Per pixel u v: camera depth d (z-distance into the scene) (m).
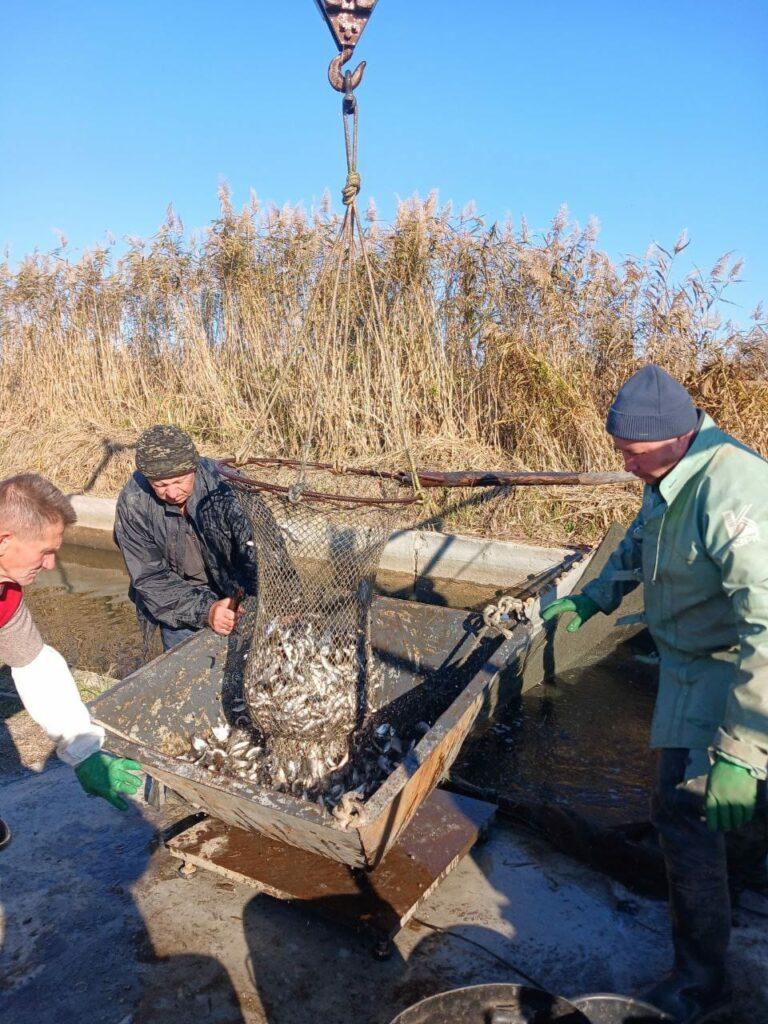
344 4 2.82
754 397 7.32
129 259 11.32
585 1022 1.95
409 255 8.68
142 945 2.87
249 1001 2.63
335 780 3.38
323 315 8.87
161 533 3.85
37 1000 2.65
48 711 2.69
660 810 2.46
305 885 2.93
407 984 2.68
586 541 7.08
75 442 10.86
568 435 8.13
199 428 10.38
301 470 3.29
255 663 3.40
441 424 8.78
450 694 3.94
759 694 2.07
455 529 7.55
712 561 2.33
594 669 5.41
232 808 2.88
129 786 2.73
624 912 3.00
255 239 10.51
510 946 2.84
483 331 8.56
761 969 2.70
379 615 4.21
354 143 3.08
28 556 2.35
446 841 3.19
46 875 3.23
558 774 4.09
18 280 12.39
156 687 3.43
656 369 2.43
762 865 3.04
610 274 8.49
